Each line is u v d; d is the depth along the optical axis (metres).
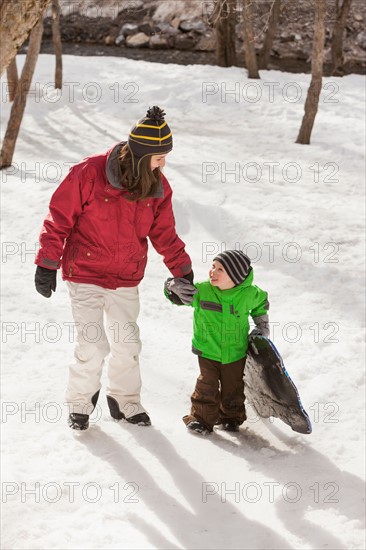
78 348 5.66
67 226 5.36
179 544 4.54
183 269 5.83
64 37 26.27
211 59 24.53
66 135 15.27
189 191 11.55
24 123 16.02
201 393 5.91
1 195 11.68
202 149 14.18
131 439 5.78
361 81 20.81
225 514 4.89
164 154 5.20
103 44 26.02
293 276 9.09
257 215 10.77
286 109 17.19
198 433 5.93
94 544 4.47
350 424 6.05
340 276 9.06
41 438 5.74
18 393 6.45
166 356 7.29
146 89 18.55
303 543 4.60
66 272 5.61
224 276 5.70
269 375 5.59
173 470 5.39
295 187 12.19
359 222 10.69
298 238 10.12
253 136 15.30
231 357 5.83
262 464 5.51
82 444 5.67
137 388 5.99
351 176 12.89
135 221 5.45
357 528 4.73
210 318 5.78
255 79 19.67
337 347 7.31
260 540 4.62
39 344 7.44
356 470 5.39
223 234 10.27
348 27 25.77
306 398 6.46
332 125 16.12
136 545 4.47
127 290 5.67
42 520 4.73
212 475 5.35
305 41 25.28
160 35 25.62
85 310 5.55
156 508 4.91
